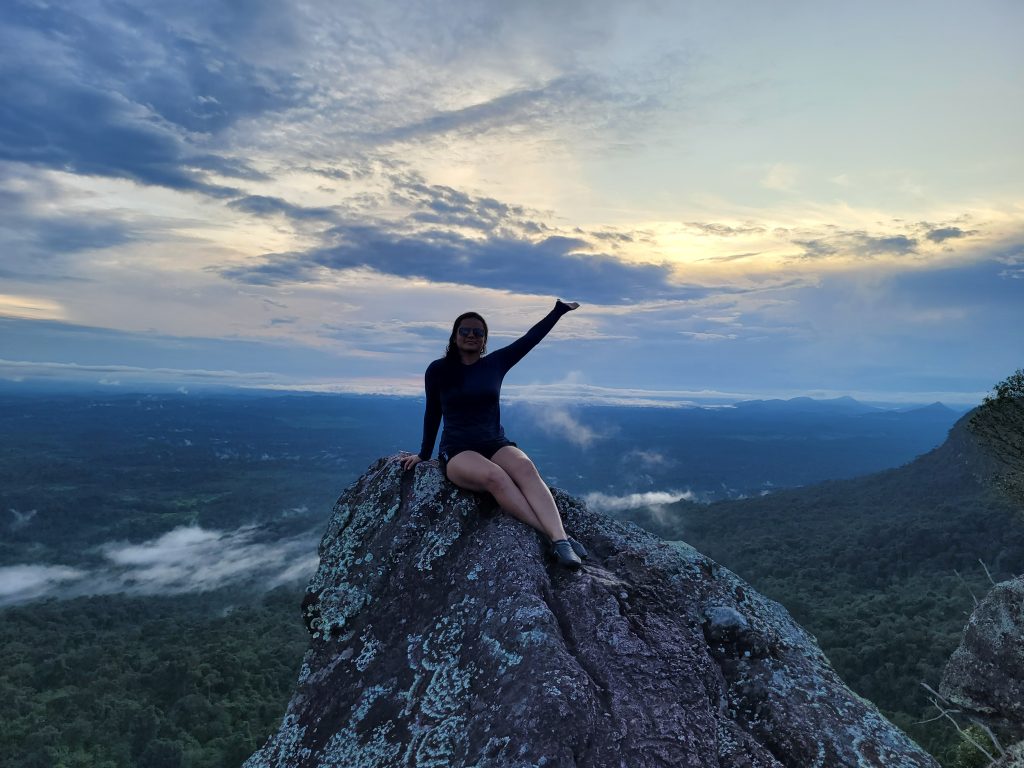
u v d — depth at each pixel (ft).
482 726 9.06
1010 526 318.24
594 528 14.33
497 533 12.48
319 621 13.02
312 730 11.28
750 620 12.67
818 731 10.89
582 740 8.54
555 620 10.36
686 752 9.08
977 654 16.55
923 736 116.88
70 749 202.59
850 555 358.43
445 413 14.39
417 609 12.12
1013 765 15.28
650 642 10.87
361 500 14.42
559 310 14.85
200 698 225.35
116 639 341.62
